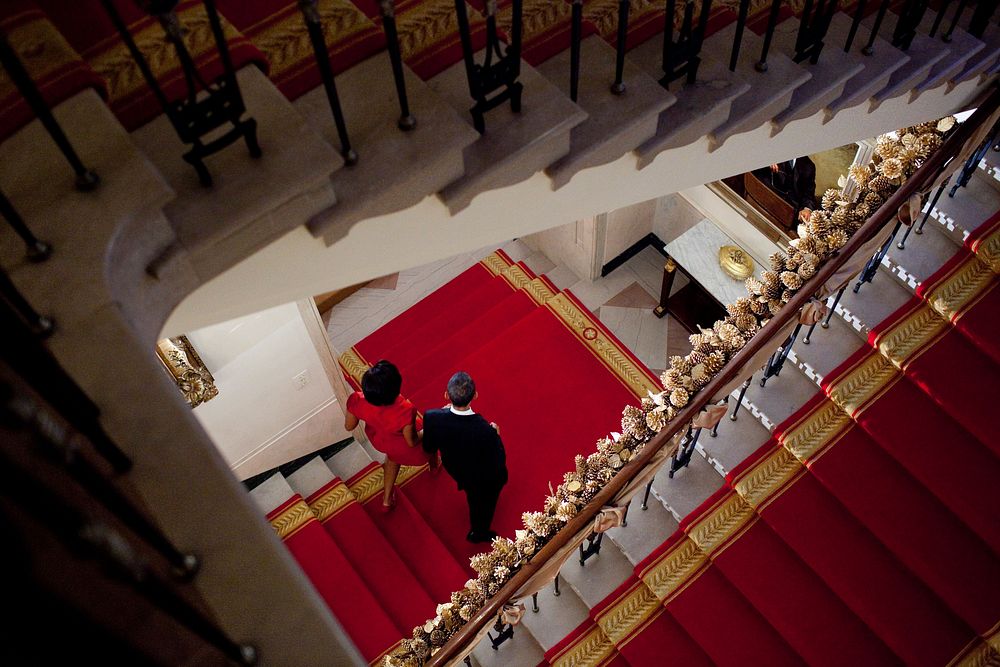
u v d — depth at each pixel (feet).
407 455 17.88
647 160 9.35
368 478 20.18
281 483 19.77
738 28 8.91
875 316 14.90
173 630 5.59
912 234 15.14
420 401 22.00
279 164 6.74
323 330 17.83
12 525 3.64
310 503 19.51
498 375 21.93
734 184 21.24
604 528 13.66
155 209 6.14
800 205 19.92
